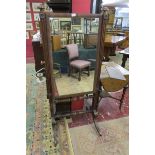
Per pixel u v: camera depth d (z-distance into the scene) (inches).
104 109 90.4
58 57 55.9
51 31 49.1
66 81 61.7
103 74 75.7
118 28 234.5
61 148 63.9
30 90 109.0
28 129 73.4
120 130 74.7
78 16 48.4
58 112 72.9
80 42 56.0
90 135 71.5
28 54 175.8
